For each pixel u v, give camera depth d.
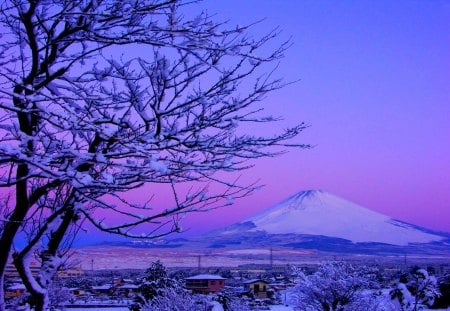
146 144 4.40
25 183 4.60
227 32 4.50
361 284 29.70
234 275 128.88
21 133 4.38
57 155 4.26
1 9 4.17
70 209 4.98
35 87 4.57
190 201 4.35
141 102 4.45
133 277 108.94
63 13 4.14
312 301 30.33
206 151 4.58
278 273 140.38
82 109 4.68
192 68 4.44
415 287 28.64
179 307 23.70
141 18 4.42
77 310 45.44
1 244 4.63
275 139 4.72
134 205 4.39
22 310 5.66
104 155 4.48
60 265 5.48
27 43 4.80
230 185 4.45
